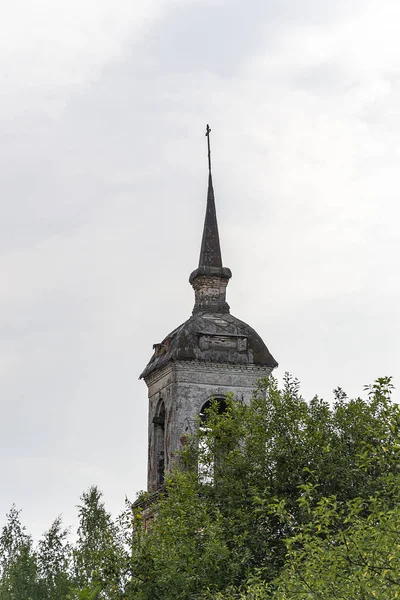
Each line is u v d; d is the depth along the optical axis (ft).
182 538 139.23
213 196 220.02
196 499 146.72
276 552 140.56
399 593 90.74
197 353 202.69
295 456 147.33
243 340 205.26
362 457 116.37
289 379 157.38
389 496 129.18
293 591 100.73
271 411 155.43
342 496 143.02
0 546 228.84
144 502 188.65
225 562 135.85
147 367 214.48
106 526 193.67
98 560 139.13
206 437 159.43
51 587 203.92
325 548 101.55
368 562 96.02
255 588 115.55
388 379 131.34
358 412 150.61
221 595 122.72
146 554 136.56
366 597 92.84
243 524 141.18
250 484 147.95
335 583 96.89
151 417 210.38
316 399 155.53
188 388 201.67
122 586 135.44
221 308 211.20
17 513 234.79
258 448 150.00
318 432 147.74
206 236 216.13
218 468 151.74
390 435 122.93
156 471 205.16
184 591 131.64
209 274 211.41
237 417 159.33
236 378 203.62
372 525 103.24
